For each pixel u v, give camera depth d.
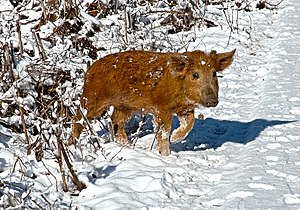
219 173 9.48
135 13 17.30
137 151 10.12
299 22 19.94
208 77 9.73
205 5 19.55
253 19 20.34
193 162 9.93
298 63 15.77
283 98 13.12
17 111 11.03
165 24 18.36
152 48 15.25
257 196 8.45
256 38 18.33
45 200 7.80
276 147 10.42
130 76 10.09
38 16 16.44
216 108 12.99
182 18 18.66
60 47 14.07
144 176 9.05
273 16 20.97
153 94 10.03
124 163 9.57
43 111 10.12
